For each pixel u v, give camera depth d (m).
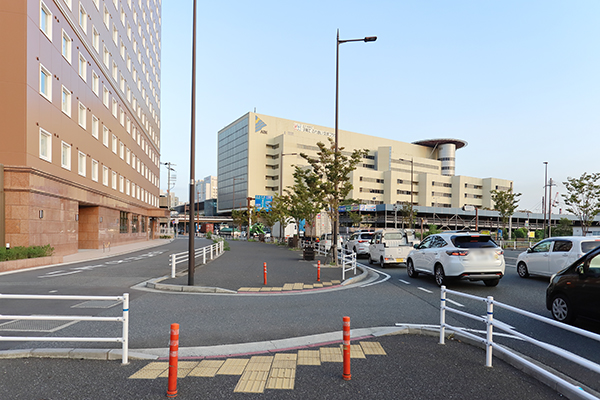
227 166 117.69
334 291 10.88
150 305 8.76
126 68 40.03
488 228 93.31
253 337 6.20
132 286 11.62
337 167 18.33
